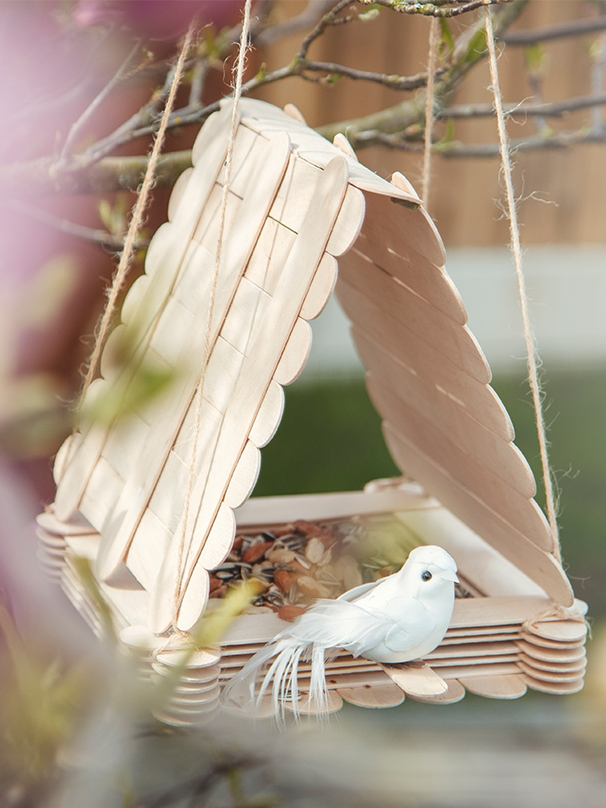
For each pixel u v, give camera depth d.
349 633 1.07
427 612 1.10
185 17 0.51
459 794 0.49
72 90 1.05
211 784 0.54
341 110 4.03
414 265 1.22
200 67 1.59
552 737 0.52
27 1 0.63
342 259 1.47
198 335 1.31
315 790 0.53
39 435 0.23
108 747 0.39
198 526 1.17
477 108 1.73
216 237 1.38
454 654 1.21
